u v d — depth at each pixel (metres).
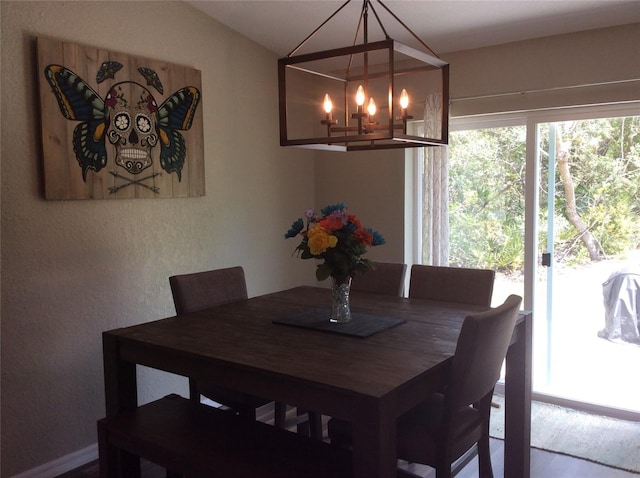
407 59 3.94
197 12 3.49
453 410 1.99
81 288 2.96
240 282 3.16
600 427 3.31
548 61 3.41
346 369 1.88
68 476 2.88
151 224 3.29
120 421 2.31
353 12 3.31
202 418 2.35
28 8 2.68
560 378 3.66
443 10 3.17
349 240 2.38
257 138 3.98
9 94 2.62
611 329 3.45
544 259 3.62
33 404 2.79
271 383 1.92
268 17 3.52
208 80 3.59
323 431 3.28
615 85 3.24
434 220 3.95
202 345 2.19
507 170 3.74
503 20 3.24
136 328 2.46
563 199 3.55
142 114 3.15
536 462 2.93
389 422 1.70
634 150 3.29
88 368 3.01
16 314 2.70
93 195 2.94
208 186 3.63
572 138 3.49
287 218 4.27
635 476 2.78
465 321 1.94
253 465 1.95
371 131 2.21
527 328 2.59
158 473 2.88
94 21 2.95
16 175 2.67
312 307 2.84
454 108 3.80
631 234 3.34
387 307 2.80
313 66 4.21
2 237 2.63
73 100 2.83
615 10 3.02
